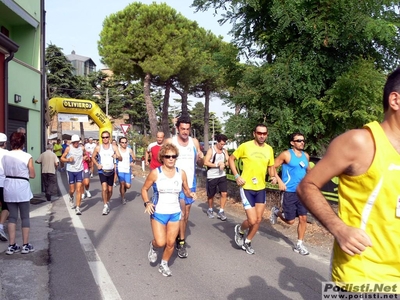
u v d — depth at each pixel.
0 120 9.51
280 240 7.20
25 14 13.13
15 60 11.80
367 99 8.66
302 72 9.27
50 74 44.38
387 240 2.02
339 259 2.17
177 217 5.23
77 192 9.90
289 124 9.45
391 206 1.99
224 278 5.23
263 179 6.21
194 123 70.06
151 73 28.30
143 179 19.73
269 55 10.48
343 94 8.87
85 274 5.36
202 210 10.48
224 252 6.43
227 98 10.59
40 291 4.76
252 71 10.02
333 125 9.67
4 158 6.16
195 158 6.32
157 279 5.19
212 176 9.12
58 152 24.70
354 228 1.97
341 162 2.07
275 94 9.56
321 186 2.17
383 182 1.98
